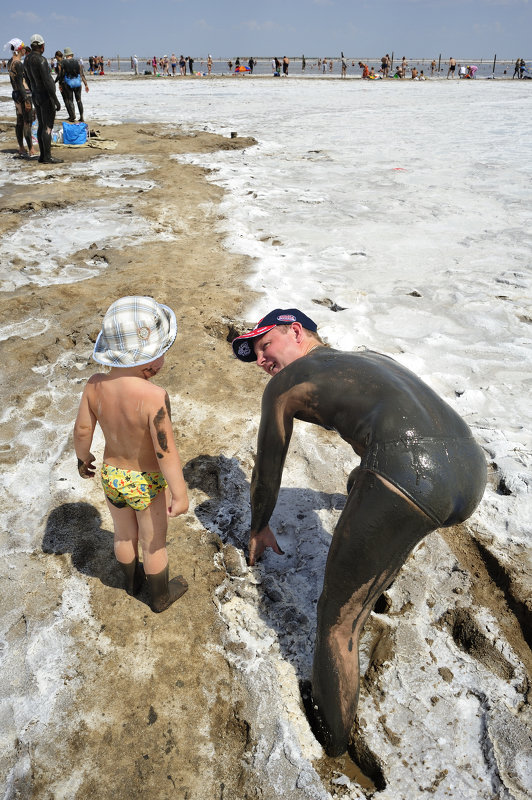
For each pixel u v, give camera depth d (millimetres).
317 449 3980
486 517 3391
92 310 5695
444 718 2430
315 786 2180
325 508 3477
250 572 3059
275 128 17641
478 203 9773
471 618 2828
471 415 4309
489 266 7141
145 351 2361
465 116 21000
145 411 2324
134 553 2768
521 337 5457
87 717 2398
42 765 2250
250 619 2809
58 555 3123
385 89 34688
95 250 7391
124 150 13625
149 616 2797
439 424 2357
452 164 12750
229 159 12977
